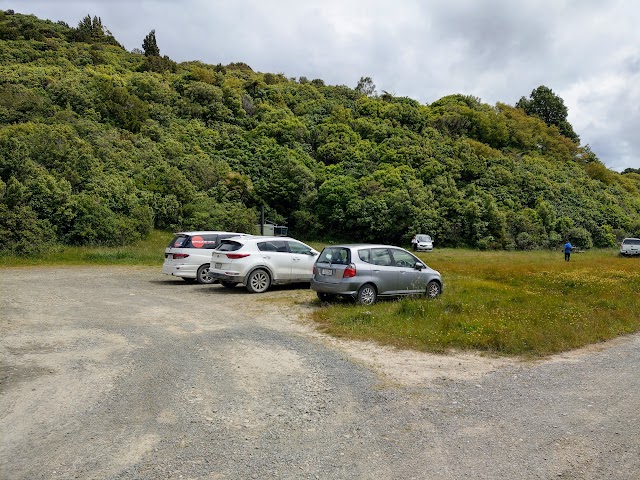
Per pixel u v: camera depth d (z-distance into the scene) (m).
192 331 8.55
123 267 20.91
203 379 5.88
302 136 58.56
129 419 4.61
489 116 72.88
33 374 5.98
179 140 49.50
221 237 16.08
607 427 4.54
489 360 7.07
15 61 60.09
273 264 13.84
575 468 3.69
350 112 66.25
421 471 3.64
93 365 6.38
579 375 6.34
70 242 25.81
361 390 5.59
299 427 4.50
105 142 39.56
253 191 45.94
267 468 3.67
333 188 46.81
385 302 11.38
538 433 4.39
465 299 11.37
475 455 3.92
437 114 71.38
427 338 7.92
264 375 6.10
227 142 52.44
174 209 34.38
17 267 20.12
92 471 3.58
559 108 90.25
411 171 51.53
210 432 4.35
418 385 5.82
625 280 16.31
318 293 11.91
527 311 9.86
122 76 61.72
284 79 89.19
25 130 34.38
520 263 25.50
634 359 7.25
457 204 46.53
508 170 55.34
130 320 9.45
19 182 24.91
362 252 11.43
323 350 7.38
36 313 10.03
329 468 3.68
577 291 13.70
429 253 37.34
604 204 54.41
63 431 4.32
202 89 60.97
